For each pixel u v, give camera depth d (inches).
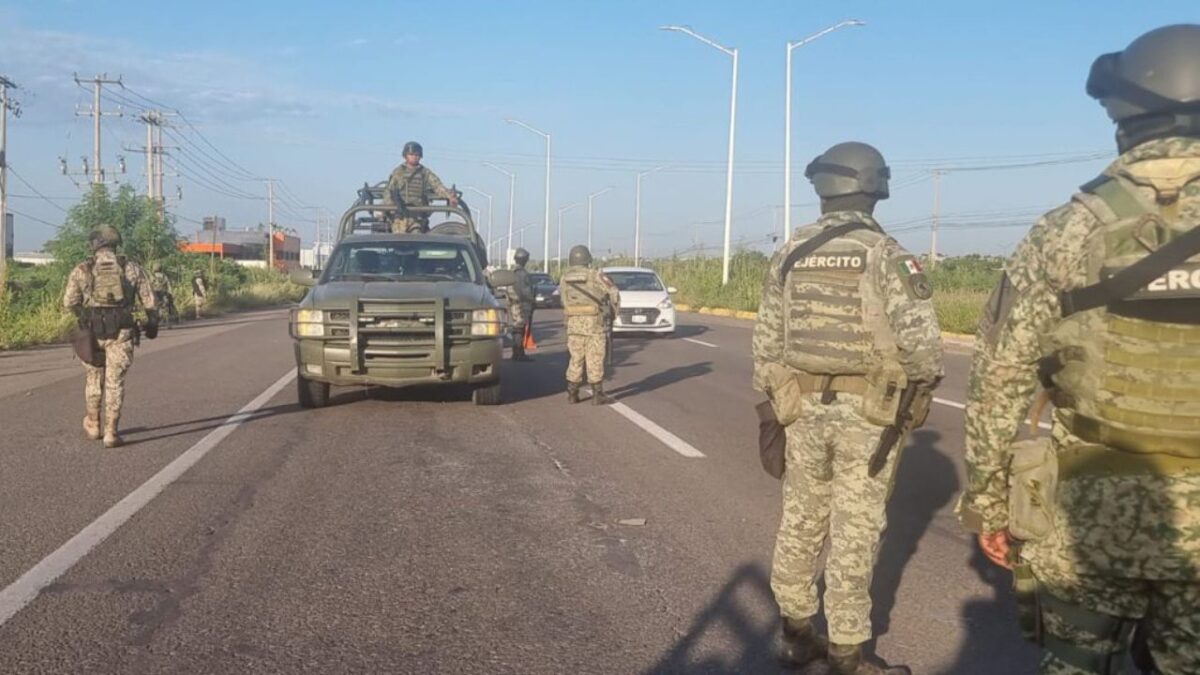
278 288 2481.5
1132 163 105.3
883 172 173.3
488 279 546.6
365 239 548.4
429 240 548.4
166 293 1220.5
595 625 207.3
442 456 378.0
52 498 305.1
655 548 261.0
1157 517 103.5
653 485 332.5
